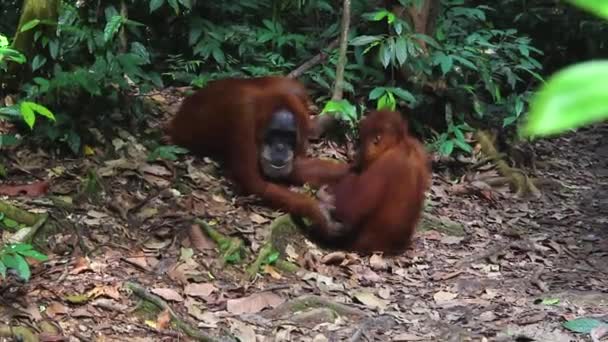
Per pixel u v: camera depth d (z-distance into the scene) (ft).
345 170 18.85
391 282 16.61
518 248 19.34
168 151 18.40
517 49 27.40
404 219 17.74
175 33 24.67
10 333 11.54
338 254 16.94
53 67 18.99
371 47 23.27
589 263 18.98
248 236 16.39
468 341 13.75
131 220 15.92
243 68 23.54
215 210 17.20
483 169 24.34
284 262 16.22
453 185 23.13
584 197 24.30
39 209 15.11
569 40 35.22
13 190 15.60
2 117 17.02
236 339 12.91
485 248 19.21
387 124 17.74
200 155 19.36
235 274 15.31
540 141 28.94
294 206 17.53
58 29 19.03
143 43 24.22
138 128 19.60
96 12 21.18
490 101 27.58
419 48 23.17
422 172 18.07
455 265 17.94
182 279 14.40
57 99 17.89
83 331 12.26
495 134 25.44
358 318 14.48
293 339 13.33
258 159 18.10
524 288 16.80
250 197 17.92
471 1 35.12
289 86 18.94
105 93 18.88
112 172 17.15
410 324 14.42
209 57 24.40
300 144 18.79
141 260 14.61
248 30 24.66
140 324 12.85
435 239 19.38
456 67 24.76
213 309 13.99
